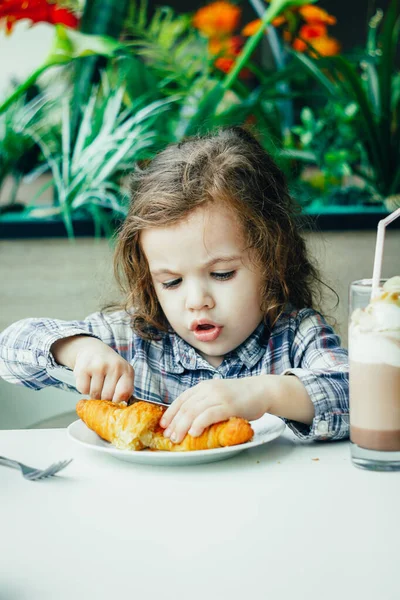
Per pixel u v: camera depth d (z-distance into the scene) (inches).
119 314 52.4
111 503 25.4
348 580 19.0
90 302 83.7
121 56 80.4
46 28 84.4
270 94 83.6
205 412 31.1
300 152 86.8
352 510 24.4
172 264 43.6
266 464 30.1
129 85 83.0
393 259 86.0
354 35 87.5
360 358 29.0
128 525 23.2
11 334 46.3
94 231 83.0
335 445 33.3
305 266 54.2
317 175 87.4
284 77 82.8
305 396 34.1
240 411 31.9
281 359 47.8
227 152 48.4
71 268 83.4
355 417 29.4
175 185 44.6
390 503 25.0
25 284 83.3
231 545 21.4
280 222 49.1
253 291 45.2
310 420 34.5
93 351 39.7
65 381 42.3
